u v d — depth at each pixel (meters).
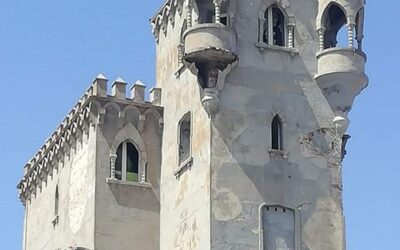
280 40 69.00
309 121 67.56
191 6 67.75
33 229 84.19
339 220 66.56
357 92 68.38
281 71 67.81
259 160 65.81
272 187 65.69
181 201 68.38
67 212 76.19
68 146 77.12
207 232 64.06
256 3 68.50
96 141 71.56
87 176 72.44
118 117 72.19
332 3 68.75
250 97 66.69
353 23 68.19
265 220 65.19
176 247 68.38
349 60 67.62
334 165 67.44
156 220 71.38
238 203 64.75
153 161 72.44
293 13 69.06
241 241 64.19
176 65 72.19
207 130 65.75
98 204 70.50
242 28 67.75
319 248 65.75
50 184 81.12
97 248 69.69
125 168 71.88
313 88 68.19
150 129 72.94
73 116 75.31
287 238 65.25
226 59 65.88
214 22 67.00
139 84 73.25
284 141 66.69
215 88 65.81
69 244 74.75
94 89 72.19
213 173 64.81
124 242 70.38
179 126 70.19
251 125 66.25
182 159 69.69
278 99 67.25
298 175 66.44
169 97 72.69
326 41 69.56
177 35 72.62
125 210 70.94
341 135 68.00
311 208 66.19
